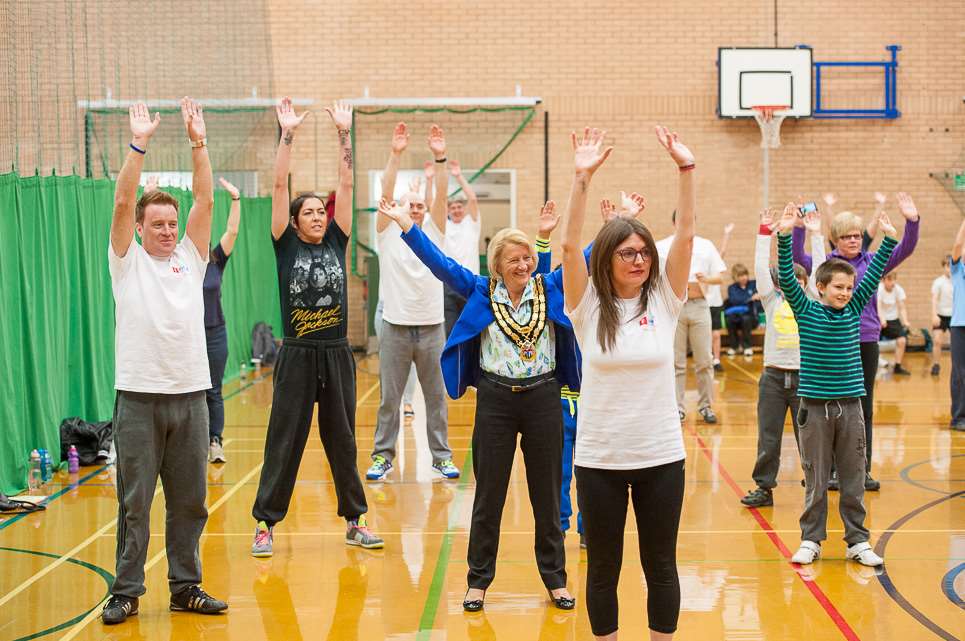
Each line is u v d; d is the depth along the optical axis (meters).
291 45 16.73
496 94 16.73
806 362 5.92
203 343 5.17
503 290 5.18
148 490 5.04
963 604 5.21
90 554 6.18
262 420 10.88
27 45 7.91
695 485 7.88
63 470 8.43
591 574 4.18
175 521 5.20
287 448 6.11
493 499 5.18
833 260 5.94
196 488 5.17
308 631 4.93
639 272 4.06
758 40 16.69
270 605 5.29
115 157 9.94
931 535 6.47
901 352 14.25
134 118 4.90
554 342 5.18
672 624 4.10
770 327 7.16
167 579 5.73
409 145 16.73
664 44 16.66
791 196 16.84
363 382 13.73
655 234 16.80
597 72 16.69
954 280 10.12
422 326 8.12
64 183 8.70
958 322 10.09
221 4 13.30
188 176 12.01
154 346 4.96
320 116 16.72
